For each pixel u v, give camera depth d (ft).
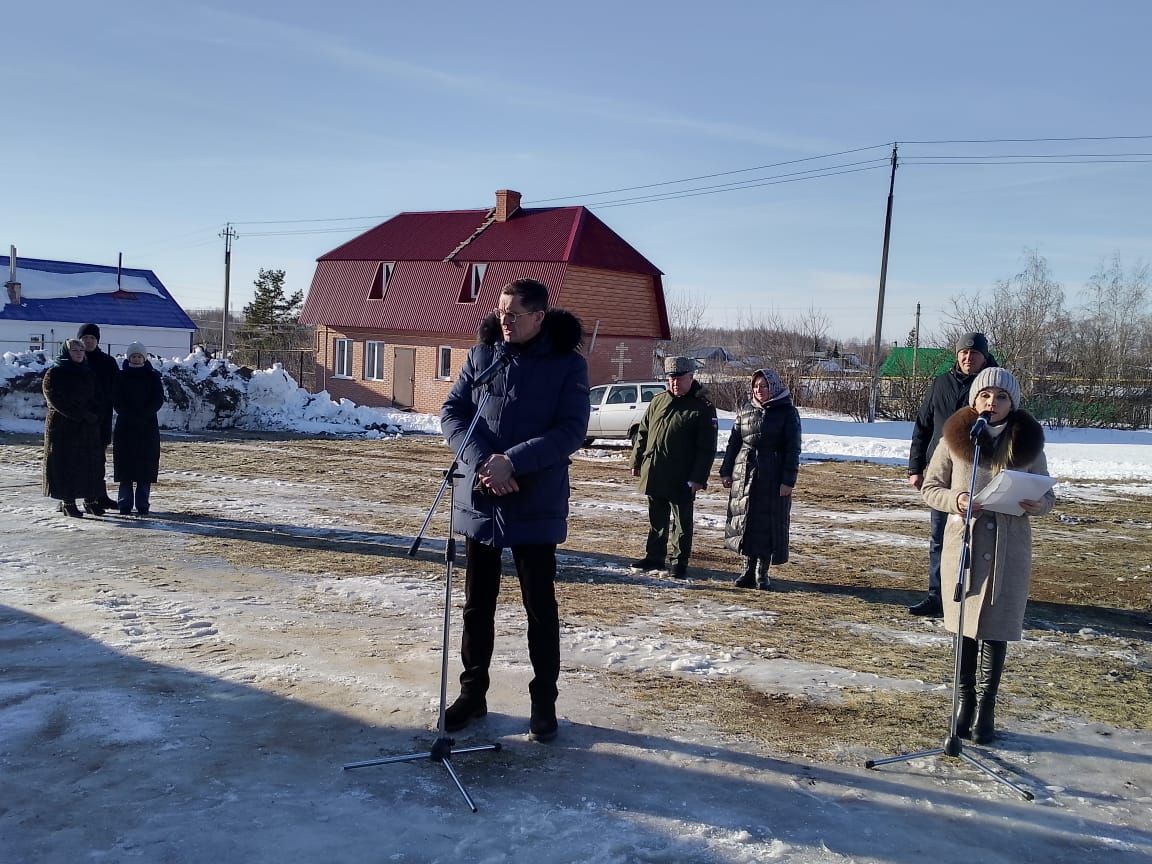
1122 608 25.50
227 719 14.69
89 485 32.17
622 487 48.39
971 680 15.11
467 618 14.79
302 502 38.60
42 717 14.51
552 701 14.20
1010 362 108.47
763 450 25.61
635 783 12.92
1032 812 12.69
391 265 118.73
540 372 13.89
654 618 22.07
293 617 20.81
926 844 11.64
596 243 108.99
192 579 24.16
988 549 14.51
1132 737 15.65
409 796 12.26
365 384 119.55
